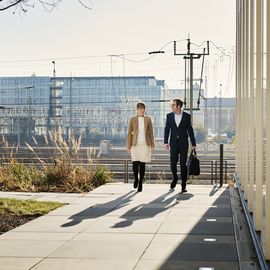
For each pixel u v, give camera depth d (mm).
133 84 113500
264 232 5777
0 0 8516
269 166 5125
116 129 101375
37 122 91250
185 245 6781
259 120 6734
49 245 6793
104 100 112375
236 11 14789
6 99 113812
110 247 6672
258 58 6758
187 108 40438
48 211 9602
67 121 107188
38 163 16141
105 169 15320
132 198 11531
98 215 9195
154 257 6137
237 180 13117
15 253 6348
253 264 5699
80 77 112125
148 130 12773
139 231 7719
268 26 5004
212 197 11656
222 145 14203
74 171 14336
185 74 40781
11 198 11227
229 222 8430
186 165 12641
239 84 12773
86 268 5648
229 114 122688
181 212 9508
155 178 26875
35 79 112812
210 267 5672
